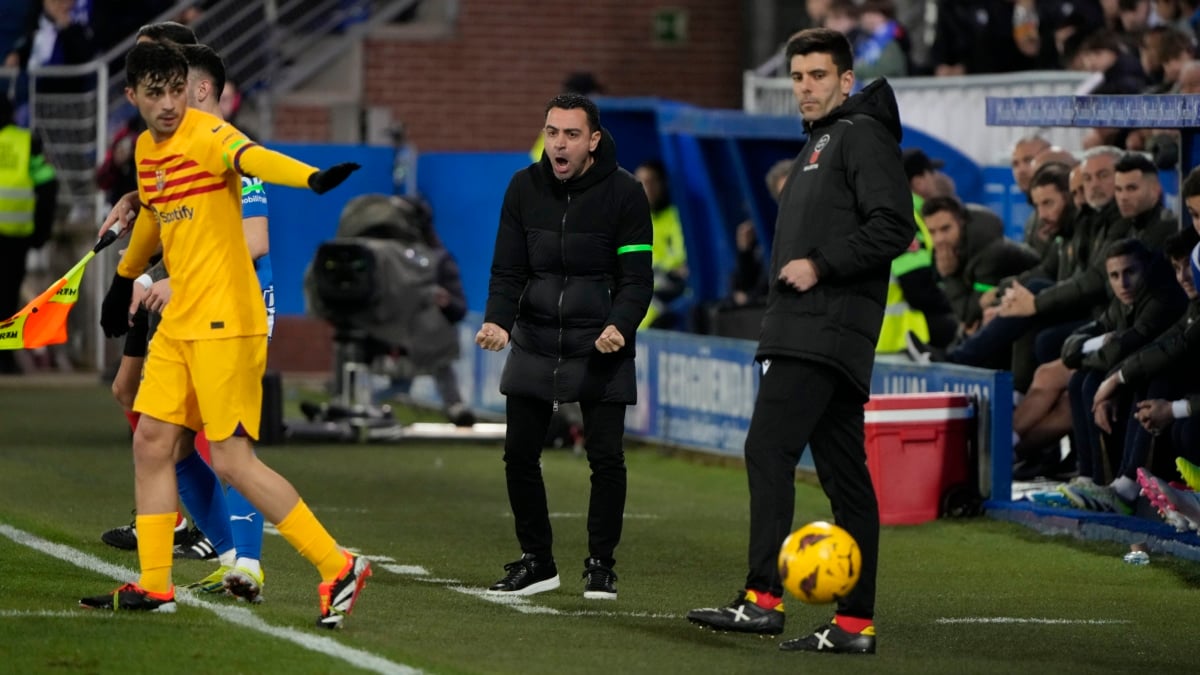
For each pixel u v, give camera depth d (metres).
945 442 34.19
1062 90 47.72
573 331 25.25
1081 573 28.77
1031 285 38.41
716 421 43.47
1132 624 24.38
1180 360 31.78
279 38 69.88
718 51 73.81
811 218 21.81
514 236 25.56
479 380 53.78
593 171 25.31
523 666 20.16
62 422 47.91
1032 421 37.50
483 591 25.70
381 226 46.50
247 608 22.94
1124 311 34.06
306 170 20.12
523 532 25.75
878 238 21.31
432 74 72.00
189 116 21.41
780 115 46.16
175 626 21.42
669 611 24.53
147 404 21.95
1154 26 43.44
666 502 37.31
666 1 73.12
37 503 33.38
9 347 23.36
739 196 52.25
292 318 66.62
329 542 21.75
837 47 22.08
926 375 36.09
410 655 20.31
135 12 64.81
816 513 35.75
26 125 61.62
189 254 21.39
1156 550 30.20
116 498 34.47
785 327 21.69
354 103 70.88
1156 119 31.00
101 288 60.44
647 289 25.27
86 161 62.12
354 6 72.19
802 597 21.00
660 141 54.62
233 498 23.64
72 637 20.62
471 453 45.59
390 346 46.59
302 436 46.66
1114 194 35.53
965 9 54.81
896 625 24.06
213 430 21.38
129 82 21.22
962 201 45.53
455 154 60.38
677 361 45.03
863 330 21.72
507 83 72.56
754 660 21.05
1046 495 33.53
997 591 27.05
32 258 61.91
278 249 59.06
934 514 34.12
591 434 25.47
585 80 57.47
